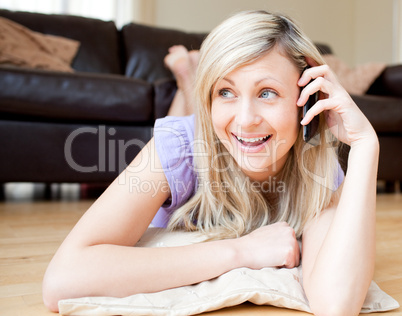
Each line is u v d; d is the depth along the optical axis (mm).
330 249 680
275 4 4379
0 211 1777
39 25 2699
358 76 2736
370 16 4637
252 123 766
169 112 2016
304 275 740
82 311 636
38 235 1326
